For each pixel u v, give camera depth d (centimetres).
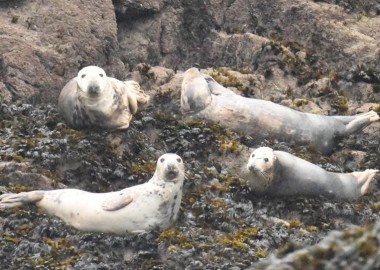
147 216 3475
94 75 3878
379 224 2586
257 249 3450
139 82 4347
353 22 4709
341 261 2559
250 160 3756
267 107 4122
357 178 3891
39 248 3375
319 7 4691
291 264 2588
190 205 3619
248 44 4531
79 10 4397
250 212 3631
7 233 3447
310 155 4053
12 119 3959
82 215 3475
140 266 3344
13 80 4188
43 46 4297
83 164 3725
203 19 4634
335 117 4200
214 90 4150
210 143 3922
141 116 3988
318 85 4419
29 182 3653
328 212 3734
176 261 3350
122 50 4531
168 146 3903
